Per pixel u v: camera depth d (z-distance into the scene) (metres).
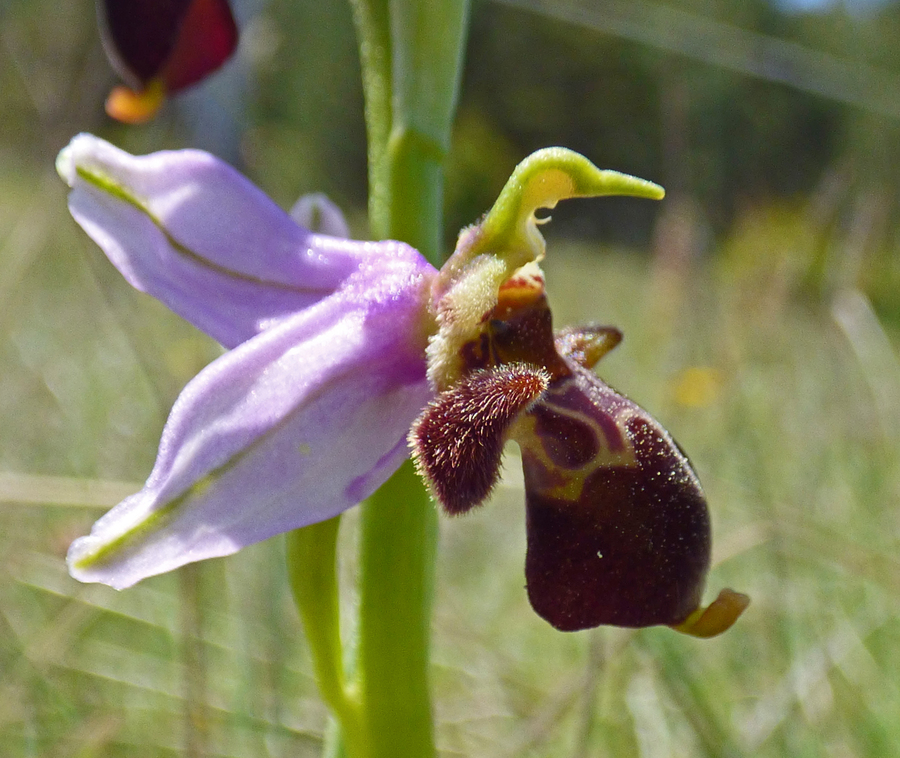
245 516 0.05
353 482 0.05
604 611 0.05
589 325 0.06
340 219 0.06
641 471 0.05
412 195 0.05
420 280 0.05
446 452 0.05
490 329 0.05
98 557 0.05
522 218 0.05
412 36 0.05
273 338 0.05
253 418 0.05
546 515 0.05
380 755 0.05
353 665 0.06
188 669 0.07
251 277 0.05
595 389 0.05
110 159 0.05
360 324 0.05
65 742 0.07
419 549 0.05
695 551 0.05
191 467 0.05
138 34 0.06
